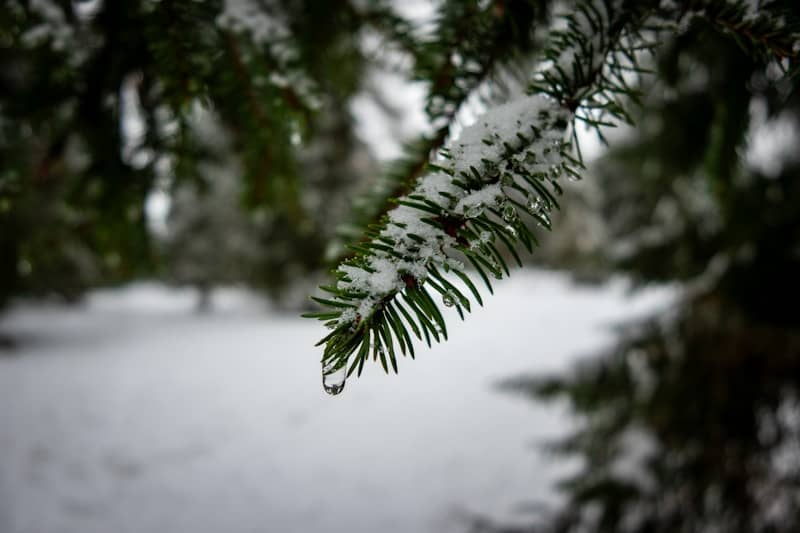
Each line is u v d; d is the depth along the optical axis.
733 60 1.14
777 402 2.18
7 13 0.69
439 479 5.59
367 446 6.28
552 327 13.12
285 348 10.66
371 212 0.63
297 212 1.34
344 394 7.86
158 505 4.98
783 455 2.17
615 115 0.43
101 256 1.41
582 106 0.42
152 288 25.48
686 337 2.60
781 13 0.41
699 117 1.91
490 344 11.20
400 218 0.36
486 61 0.65
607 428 2.88
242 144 1.16
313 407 7.39
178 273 16.34
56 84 0.97
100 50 0.90
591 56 0.45
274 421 6.94
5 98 0.97
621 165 3.19
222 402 7.60
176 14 0.64
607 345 2.99
